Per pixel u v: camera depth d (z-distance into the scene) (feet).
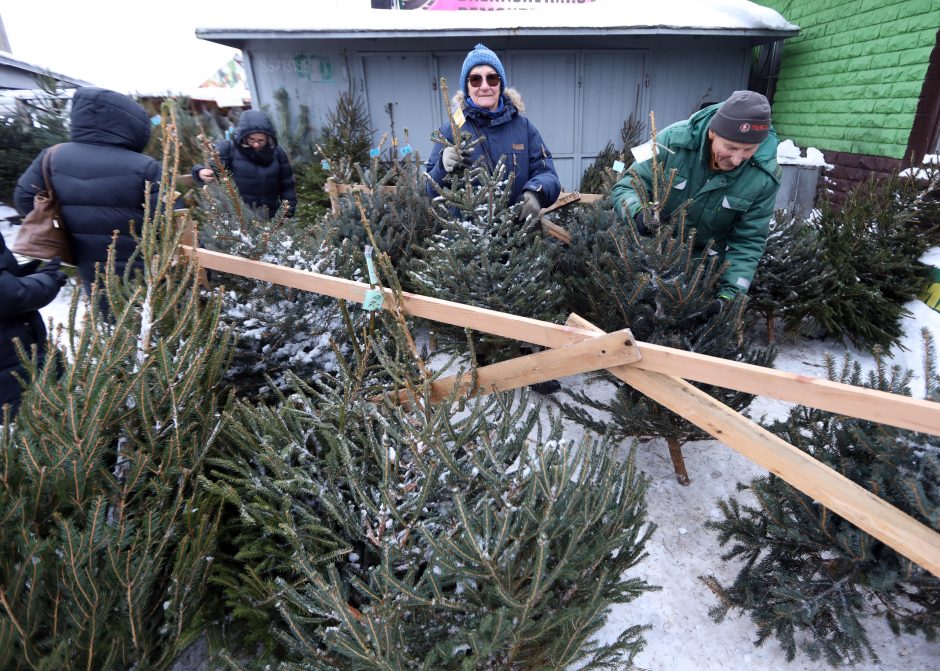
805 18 21.06
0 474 4.49
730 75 25.22
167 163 5.83
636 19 22.59
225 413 5.70
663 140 8.10
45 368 5.22
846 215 12.13
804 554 5.64
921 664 5.27
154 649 4.71
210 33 22.21
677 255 7.06
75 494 4.62
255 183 14.29
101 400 4.73
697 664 5.49
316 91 25.41
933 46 14.21
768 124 6.91
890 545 3.59
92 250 9.24
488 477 4.45
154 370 5.34
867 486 4.78
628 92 25.45
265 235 8.11
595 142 26.48
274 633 4.68
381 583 4.35
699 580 6.38
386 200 12.37
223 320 7.63
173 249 6.15
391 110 25.52
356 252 9.01
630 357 4.47
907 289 11.00
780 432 5.96
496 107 9.33
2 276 6.72
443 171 9.27
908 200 11.67
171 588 4.67
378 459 5.30
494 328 5.42
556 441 4.64
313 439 6.00
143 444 5.38
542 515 4.21
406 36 22.30
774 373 3.69
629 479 4.91
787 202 18.79
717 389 7.20
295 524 5.29
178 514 5.16
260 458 5.41
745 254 8.05
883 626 5.65
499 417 5.74
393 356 8.11
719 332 7.28
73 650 4.04
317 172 23.07
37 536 4.30
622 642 4.71
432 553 4.52
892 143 15.84
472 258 8.25
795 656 5.41
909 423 3.15
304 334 8.09
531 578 4.18
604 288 7.72
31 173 8.95
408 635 4.37
